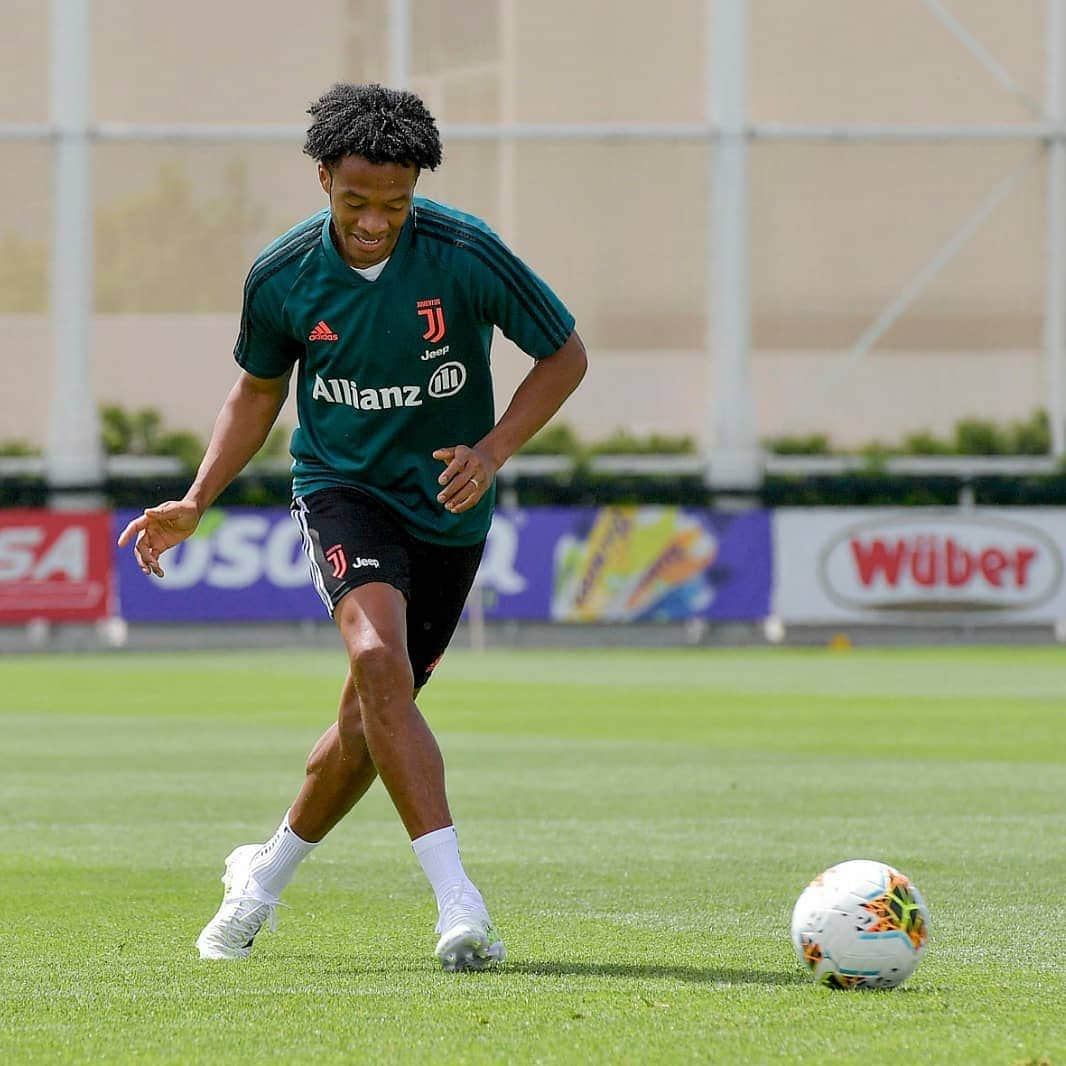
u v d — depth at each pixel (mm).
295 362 16094
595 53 98188
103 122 96562
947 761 36031
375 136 13984
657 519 89125
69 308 94375
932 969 14930
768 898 19484
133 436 97250
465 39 98000
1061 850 23438
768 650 88312
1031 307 101562
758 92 99812
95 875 21641
